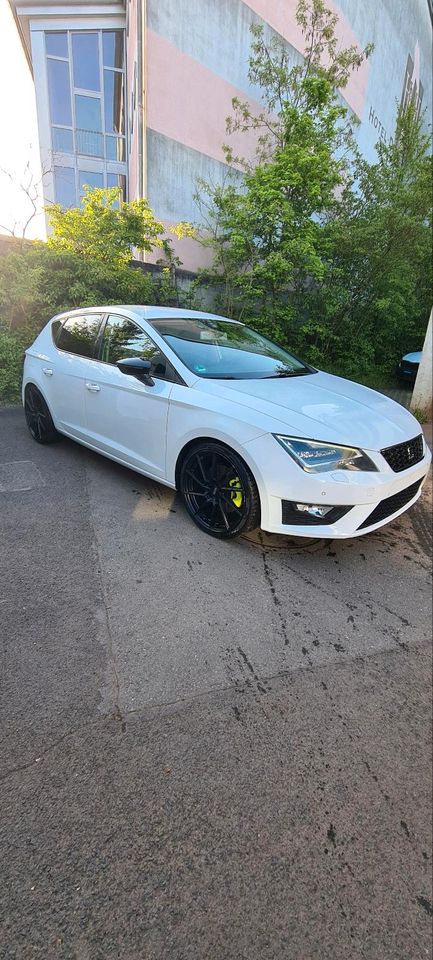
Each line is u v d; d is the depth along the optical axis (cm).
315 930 125
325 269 827
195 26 922
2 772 158
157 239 887
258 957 119
